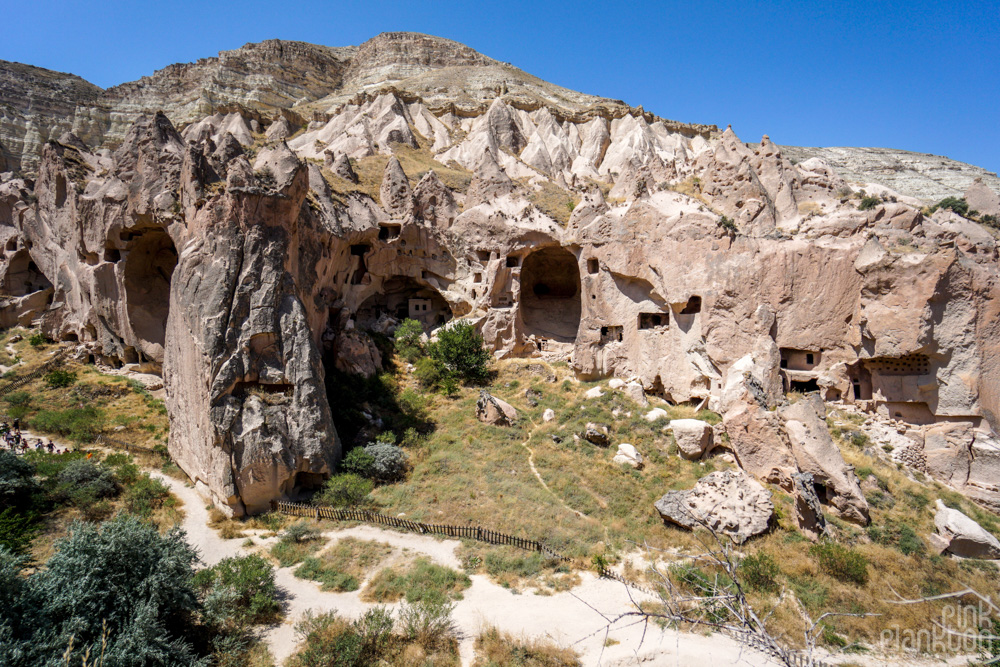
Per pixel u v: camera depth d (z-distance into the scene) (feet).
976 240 112.06
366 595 68.23
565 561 75.61
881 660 59.67
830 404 111.34
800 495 82.23
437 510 87.81
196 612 62.44
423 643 58.65
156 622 54.90
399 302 169.58
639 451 106.83
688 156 271.49
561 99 355.97
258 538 82.17
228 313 92.17
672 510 84.07
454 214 162.20
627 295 135.74
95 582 54.54
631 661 56.90
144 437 110.22
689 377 122.93
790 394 112.37
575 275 168.86
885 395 108.06
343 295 147.23
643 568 73.87
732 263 116.78
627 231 132.87
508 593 69.10
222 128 270.46
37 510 79.97
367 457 96.89
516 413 123.44
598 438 109.91
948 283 101.71
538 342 158.71
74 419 113.70
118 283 133.69
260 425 89.25
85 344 145.59
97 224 132.16
